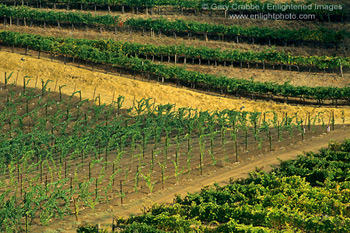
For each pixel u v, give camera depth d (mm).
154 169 55062
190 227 37156
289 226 36656
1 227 39500
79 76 84875
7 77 81438
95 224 41906
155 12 116188
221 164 56969
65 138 56000
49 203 42094
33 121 66375
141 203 46688
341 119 78875
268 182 45438
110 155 58219
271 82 87750
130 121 69812
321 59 94562
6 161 52188
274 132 70125
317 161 50594
